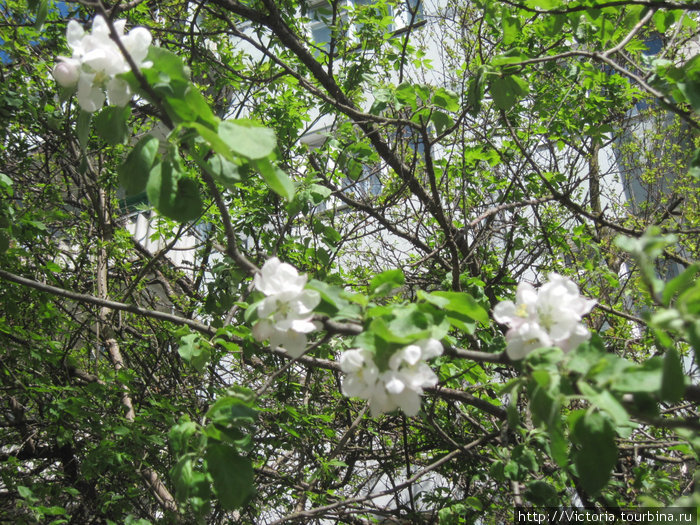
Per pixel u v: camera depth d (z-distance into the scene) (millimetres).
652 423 1631
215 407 2014
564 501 3594
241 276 3979
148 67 1807
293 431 3990
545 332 1767
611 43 4492
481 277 5285
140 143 1820
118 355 5730
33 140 5977
